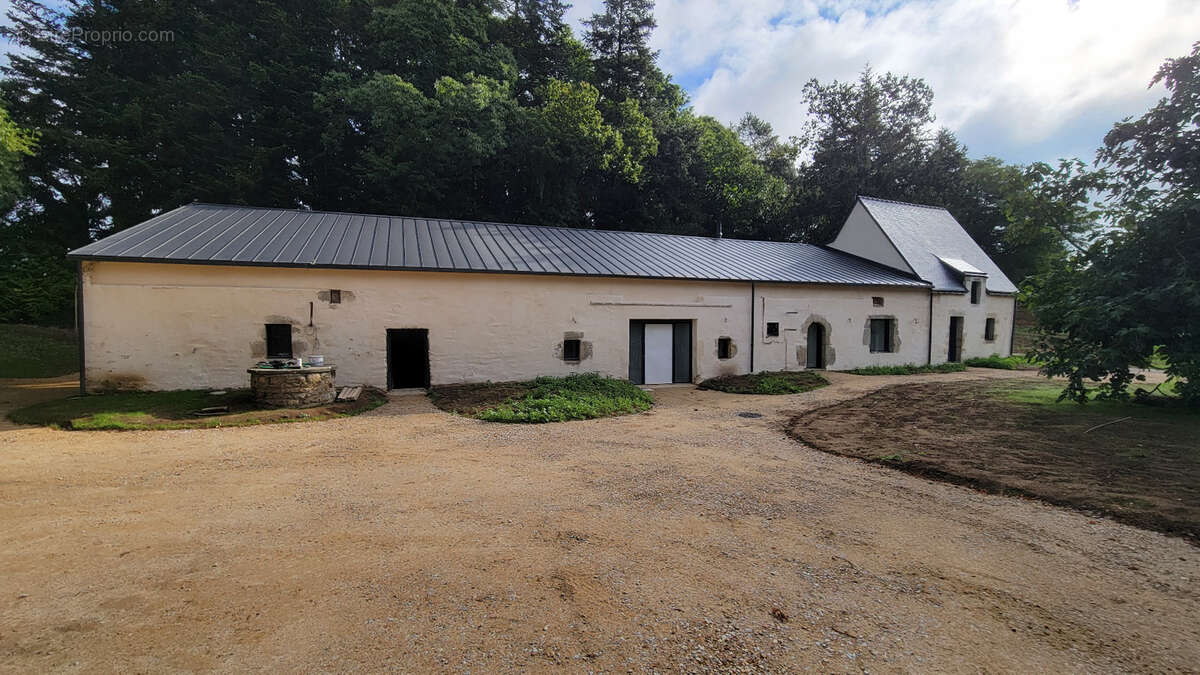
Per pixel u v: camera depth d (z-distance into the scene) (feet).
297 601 10.10
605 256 49.47
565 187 87.25
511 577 11.25
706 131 102.83
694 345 48.88
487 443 24.32
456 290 40.86
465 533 13.62
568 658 8.53
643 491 17.54
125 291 33.96
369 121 79.00
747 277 50.34
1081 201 36.50
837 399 38.68
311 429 26.86
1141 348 29.07
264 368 31.81
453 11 81.61
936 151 103.86
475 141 72.28
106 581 10.79
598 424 29.48
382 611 9.80
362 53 85.15
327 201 84.23
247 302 36.17
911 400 36.83
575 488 17.72
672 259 52.39
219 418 27.91
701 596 10.69
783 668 8.45
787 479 19.26
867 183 101.76
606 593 10.69
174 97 74.33
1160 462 20.39
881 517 15.51
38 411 29.07
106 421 26.48
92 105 76.07
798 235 108.58
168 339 34.78
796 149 117.91
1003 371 58.85
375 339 38.91
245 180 70.74
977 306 66.03
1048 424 27.45
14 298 67.41
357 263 38.14
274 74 78.64
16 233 75.20
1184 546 13.62
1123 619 10.28
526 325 42.86
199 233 39.29
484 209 89.40
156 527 13.73
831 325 55.16
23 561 11.66
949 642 9.34
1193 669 8.71
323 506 15.49
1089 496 16.88
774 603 10.50
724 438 26.22
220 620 9.41
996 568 12.37
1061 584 11.66
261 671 8.06
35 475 18.30
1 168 57.31
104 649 8.54
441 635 9.08
